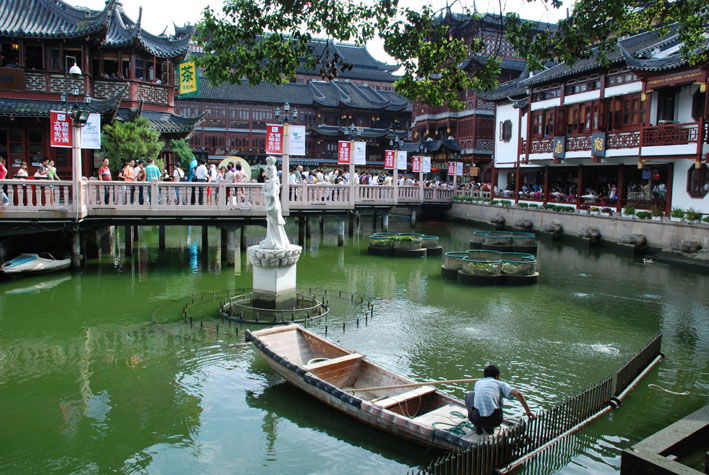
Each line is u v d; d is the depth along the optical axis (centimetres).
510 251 3006
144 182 2145
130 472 865
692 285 2216
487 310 1797
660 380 1233
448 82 1275
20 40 2788
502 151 4884
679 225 2806
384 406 927
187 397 1111
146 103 3238
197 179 2523
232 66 1243
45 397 1113
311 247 3097
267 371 1233
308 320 1620
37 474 855
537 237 3784
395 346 1423
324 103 7525
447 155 5909
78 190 2034
